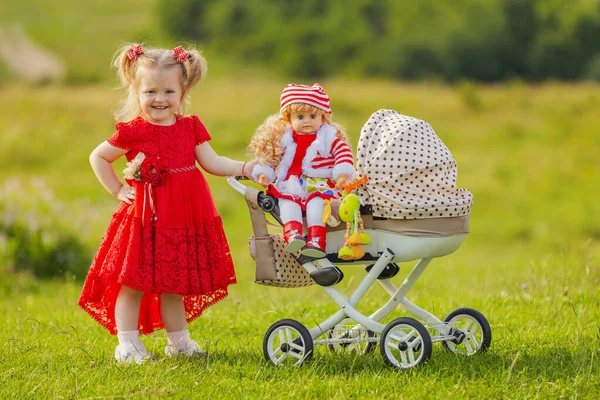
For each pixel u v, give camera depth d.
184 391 5.75
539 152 30.66
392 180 6.01
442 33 62.09
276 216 6.38
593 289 9.52
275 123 6.42
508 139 33.22
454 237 6.05
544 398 5.52
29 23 78.06
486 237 22.28
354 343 6.80
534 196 25.75
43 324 8.62
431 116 36.84
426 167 6.00
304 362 6.29
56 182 27.34
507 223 23.14
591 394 5.57
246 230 22.73
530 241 21.98
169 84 6.68
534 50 60.94
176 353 6.84
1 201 17.06
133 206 6.60
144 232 6.55
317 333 6.42
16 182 17.81
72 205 21.59
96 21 79.06
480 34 61.72
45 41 72.88
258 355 6.82
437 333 6.75
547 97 40.06
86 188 26.55
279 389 5.79
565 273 9.89
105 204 22.33
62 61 67.88
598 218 23.09
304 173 6.32
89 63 66.88
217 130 33.06
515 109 38.19
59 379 6.08
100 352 7.11
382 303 9.34
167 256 6.54
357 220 5.96
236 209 24.62
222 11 67.94
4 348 7.19
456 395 5.55
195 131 6.87
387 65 61.19
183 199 6.65
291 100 6.32
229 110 36.38
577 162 28.80
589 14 61.75
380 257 6.10
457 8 64.69
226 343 7.64
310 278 6.64
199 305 7.09
